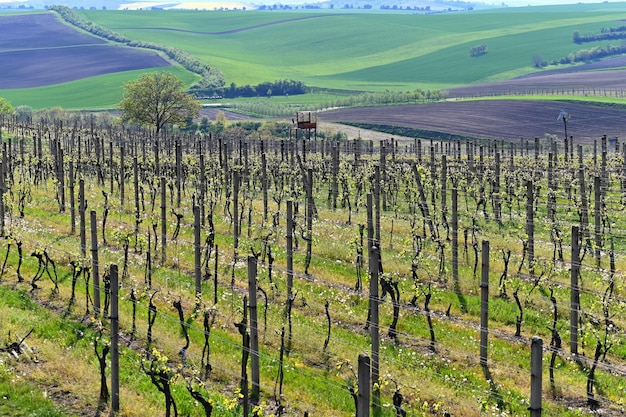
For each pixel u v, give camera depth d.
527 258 40.34
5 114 135.88
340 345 28.56
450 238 42.78
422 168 61.09
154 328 28.84
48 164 62.22
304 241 42.56
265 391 24.80
